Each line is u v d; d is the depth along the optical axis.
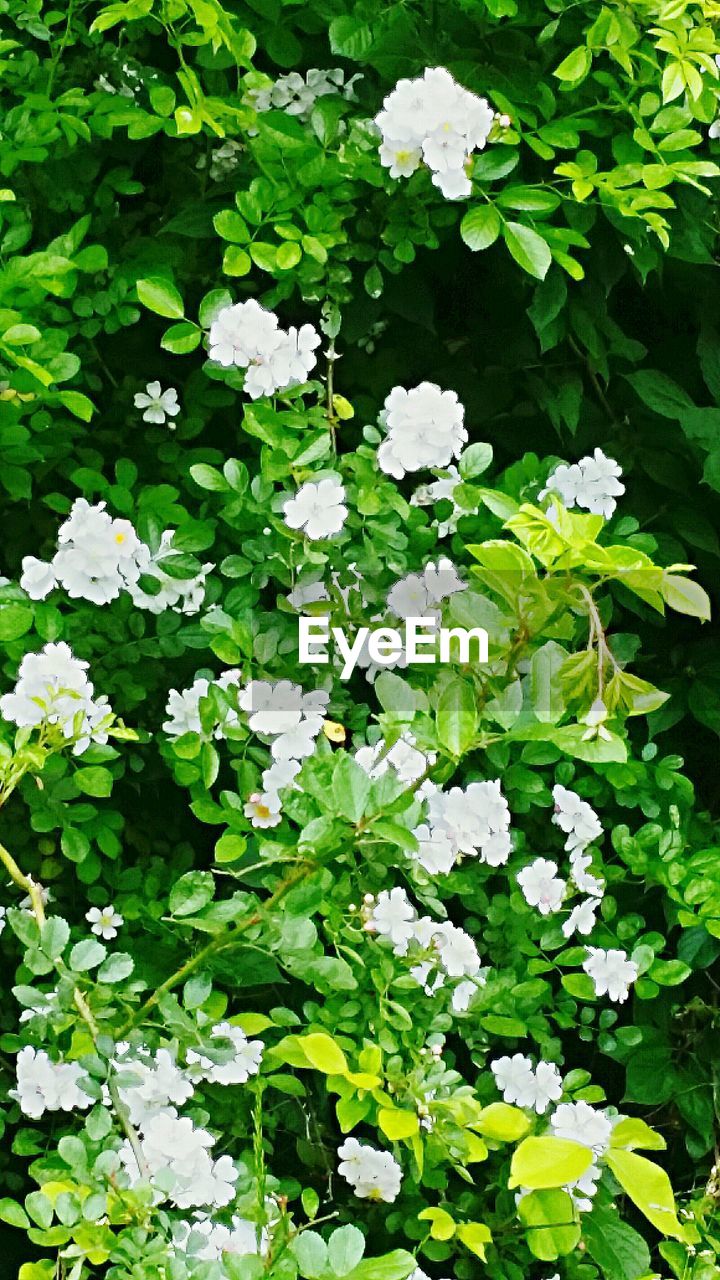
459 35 0.90
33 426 0.89
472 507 0.86
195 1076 0.81
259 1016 0.80
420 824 0.85
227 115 0.88
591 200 0.90
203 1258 0.77
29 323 0.87
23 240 0.88
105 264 0.86
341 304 0.92
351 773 0.70
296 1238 0.68
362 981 0.85
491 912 0.91
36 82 0.92
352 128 0.87
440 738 0.69
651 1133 0.73
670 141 0.88
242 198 0.86
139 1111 0.79
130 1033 0.79
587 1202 0.83
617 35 0.85
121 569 0.85
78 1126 0.86
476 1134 0.85
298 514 0.83
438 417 0.84
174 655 0.89
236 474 0.85
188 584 0.88
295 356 0.85
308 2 0.90
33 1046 0.83
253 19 0.91
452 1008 0.88
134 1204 0.72
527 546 0.68
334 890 0.84
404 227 0.89
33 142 0.89
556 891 0.90
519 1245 0.87
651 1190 0.66
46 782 0.85
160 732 0.92
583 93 0.91
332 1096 0.92
